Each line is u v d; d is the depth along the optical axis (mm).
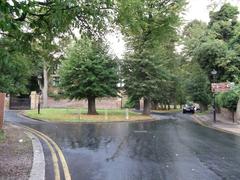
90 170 9836
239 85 34125
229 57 37250
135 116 39469
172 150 13938
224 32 43250
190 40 45344
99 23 9867
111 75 39812
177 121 34719
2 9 5750
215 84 32594
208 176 9266
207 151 13820
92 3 8820
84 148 14219
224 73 39469
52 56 11344
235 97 33250
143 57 42281
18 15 6371
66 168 10055
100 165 10586
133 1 10250
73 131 21703
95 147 14547
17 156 11742
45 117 33344
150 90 43000
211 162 11328
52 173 9352
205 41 41688
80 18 9602
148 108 45062
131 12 10352
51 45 10250
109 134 20094
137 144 15664
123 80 43031
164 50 46812
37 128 23391
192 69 50844
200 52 39875
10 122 27703
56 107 60844
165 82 45000
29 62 12305
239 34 38969
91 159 11633
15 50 9195
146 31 14047
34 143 15273
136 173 9508
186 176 9227
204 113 50938
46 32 9445
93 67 39000
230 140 18109
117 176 9125
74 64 39188
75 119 32281
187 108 57969
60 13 8164
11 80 22125
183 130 23844
